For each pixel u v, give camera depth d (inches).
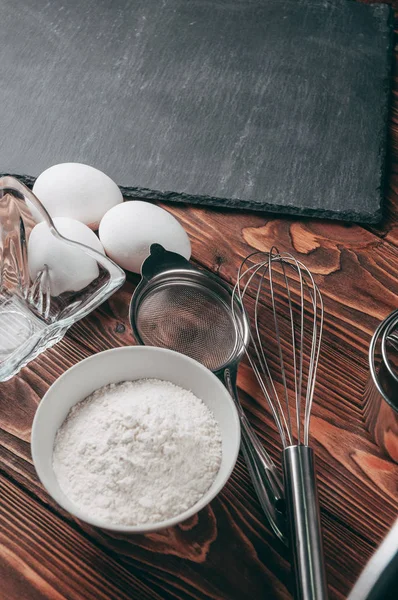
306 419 19.2
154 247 21.0
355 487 19.6
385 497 19.5
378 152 25.2
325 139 25.3
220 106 25.8
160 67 26.6
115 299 21.8
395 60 28.0
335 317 22.0
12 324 21.2
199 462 18.0
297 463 17.9
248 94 26.1
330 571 18.5
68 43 27.0
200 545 18.6
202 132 25.1
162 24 27.8
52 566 18.1
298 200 23.9
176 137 24.9
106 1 28.3
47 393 17.9
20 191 19.9
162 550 18.4
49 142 24.6
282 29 28.0
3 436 19.5
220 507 19.0
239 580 18.3
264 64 27.0
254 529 18.8
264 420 20.3
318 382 21.0
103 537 18.5
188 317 21.3
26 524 18.5
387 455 20.0
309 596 16.8
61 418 18.5
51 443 18.1
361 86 26.7
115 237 21.2
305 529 17.4
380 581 17.6
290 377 21.0
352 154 25.0
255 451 19.0
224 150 24.8
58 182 21.6
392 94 27.1
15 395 20.1
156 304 21.3
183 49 27.1
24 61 26.4
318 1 29.1
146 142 24.8
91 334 21.3
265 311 22.0
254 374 20.9
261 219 23.6
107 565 18.2
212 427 18.6
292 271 22.7
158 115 25.4
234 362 20.3
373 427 19.9
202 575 18.3
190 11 28.3
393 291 22.6
